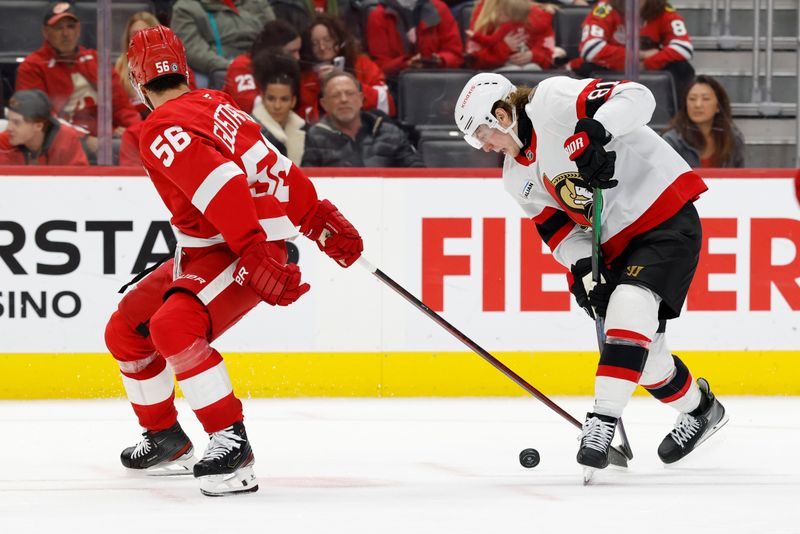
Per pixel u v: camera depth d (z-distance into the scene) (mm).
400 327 20688
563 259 13531
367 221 20703
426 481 12320
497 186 20766
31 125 20406
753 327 20938
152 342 12648
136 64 11930
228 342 20500
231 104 11922
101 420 17828
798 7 21781
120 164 20672
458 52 21297
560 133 12281
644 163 12602
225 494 11344
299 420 17734
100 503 10852
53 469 13391
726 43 21875
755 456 14422
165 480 12539
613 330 12086
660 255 12344
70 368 20391
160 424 12898
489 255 20750
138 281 13000
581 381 20906
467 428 16953
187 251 11812
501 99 12484
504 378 20812
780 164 21391
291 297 11086
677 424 13789
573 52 21562
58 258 20312
